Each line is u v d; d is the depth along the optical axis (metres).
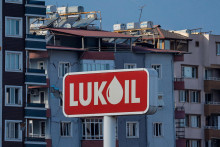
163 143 180.88
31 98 166.88
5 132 144.12
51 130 163.38
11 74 146.25
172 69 184.62
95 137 168.75
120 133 173.62
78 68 169.75
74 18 190.38
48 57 163.75
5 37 146.25
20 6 148.38
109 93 43.66
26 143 145.88
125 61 177.25
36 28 185.88
